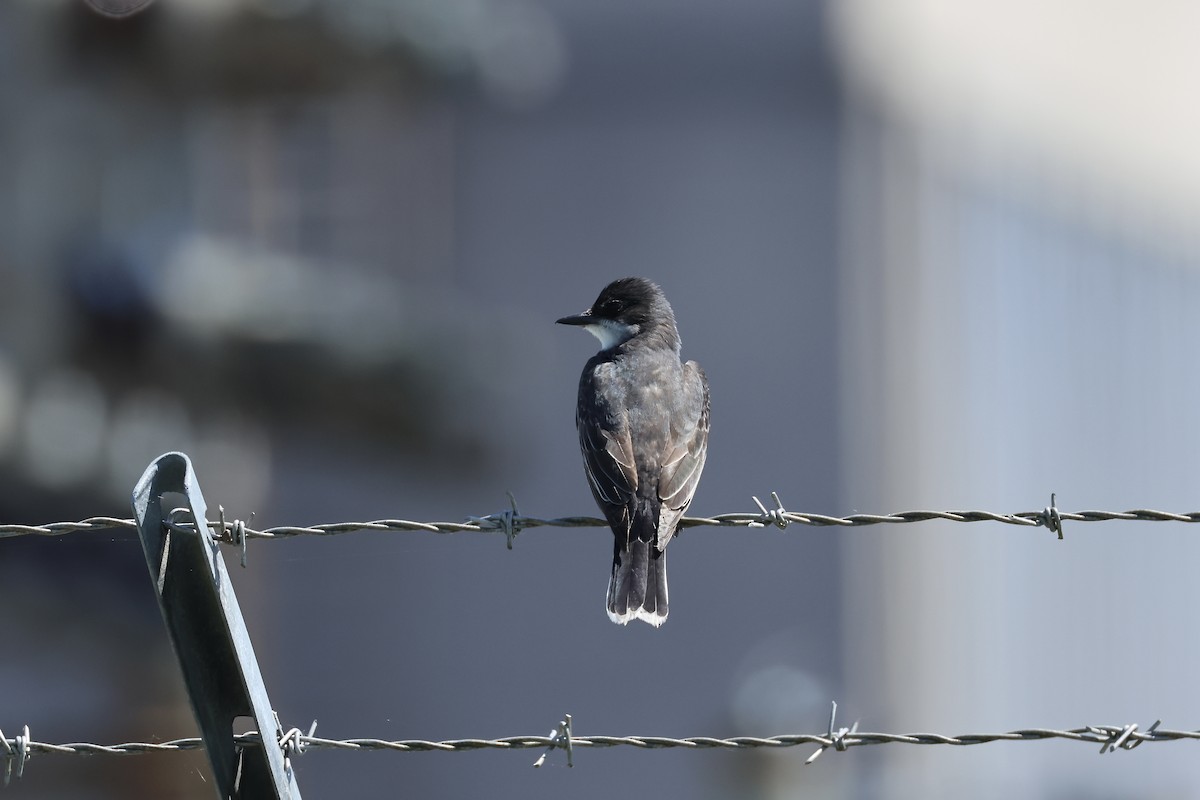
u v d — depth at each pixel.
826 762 16.97
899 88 17.44
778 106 17.36
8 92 13.80
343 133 17.20
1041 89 18.92
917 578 17.81
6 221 13.66
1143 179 20.30
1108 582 19.16
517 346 16.59
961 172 18.05
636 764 17.69
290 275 14.83
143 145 14.34
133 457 13.59
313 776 18.14
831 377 17.33
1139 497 19.73
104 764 13.70
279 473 15.99
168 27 13.85
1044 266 18.92
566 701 18.00
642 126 17.69
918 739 5.61
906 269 17.64
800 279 17.38
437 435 15.37
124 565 14.02
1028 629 18.55
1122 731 5.59
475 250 18.05
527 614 18.11
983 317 18.28
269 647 18.06
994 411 18.30
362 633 18.20
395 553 18.12
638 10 17.53
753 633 17.48
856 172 17.27
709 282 17.55
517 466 16.94
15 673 13.82
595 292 17.92
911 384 17.72
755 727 16.77
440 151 17.98
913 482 17.80
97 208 14.07
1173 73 20.78
